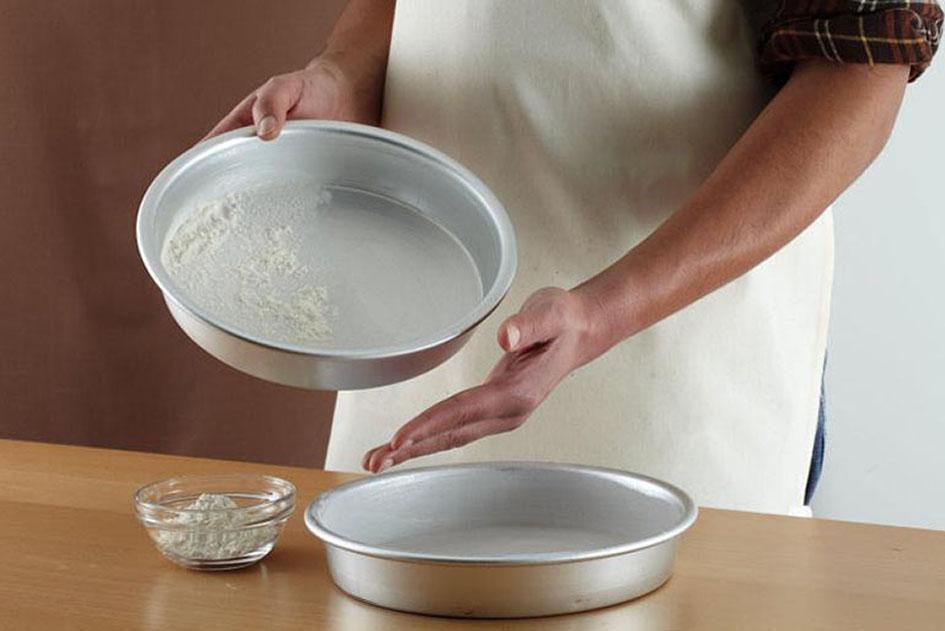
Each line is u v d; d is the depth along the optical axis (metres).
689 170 1.80
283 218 1.64
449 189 1.65
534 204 1.83
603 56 1.77
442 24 1.85
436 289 1.60
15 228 3.25
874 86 1.62
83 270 3.27
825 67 1.65
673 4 1.76
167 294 1.41
